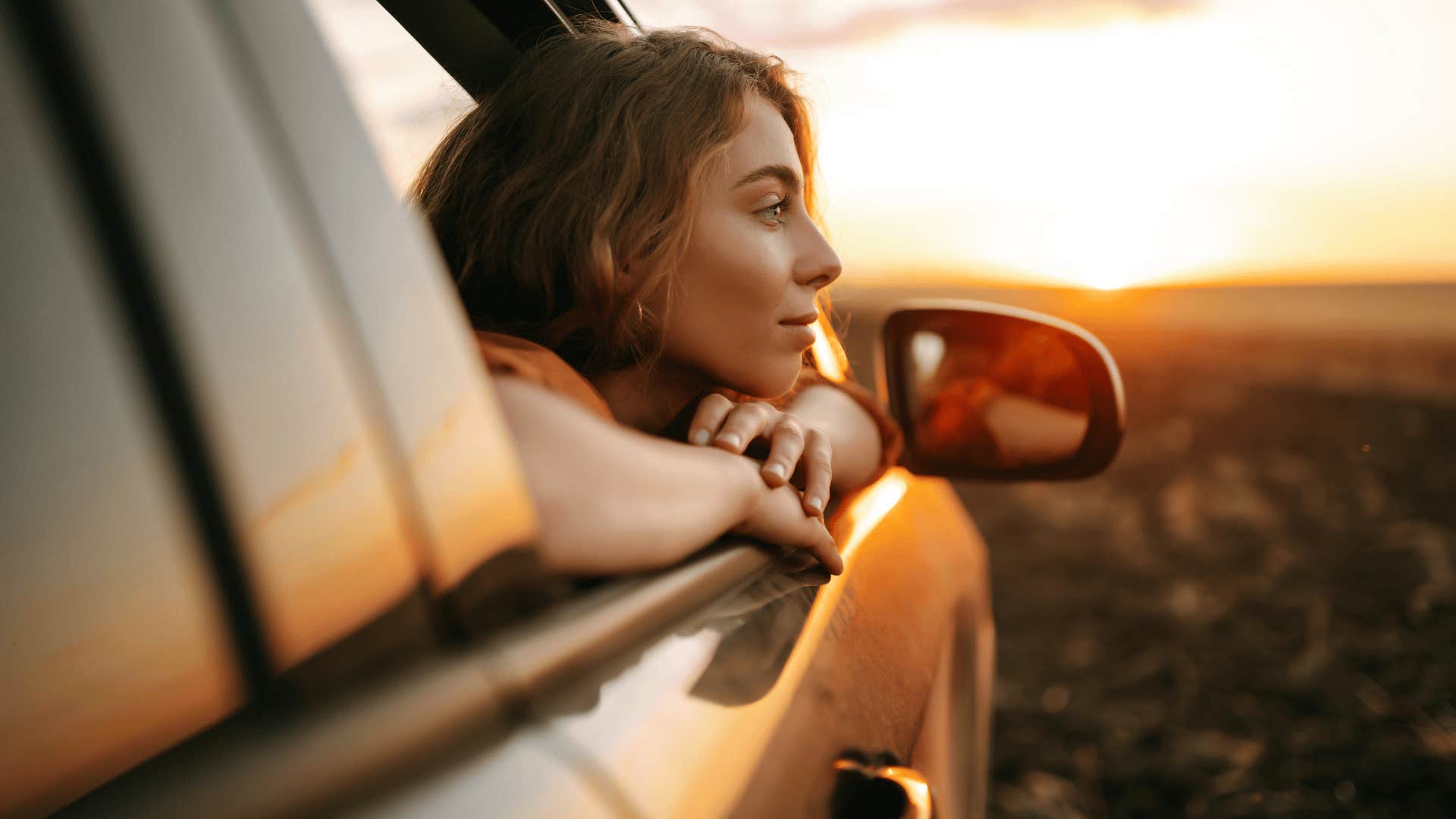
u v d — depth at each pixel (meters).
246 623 0.42
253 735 0.41
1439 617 4.60
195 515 0.41
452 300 0.63
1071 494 7.70
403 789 0.45
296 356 0.48
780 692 0.78
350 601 0.47
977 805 1.82
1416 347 27.42
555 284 1.19
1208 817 2.95
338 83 0.59
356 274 0.55
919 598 1.32
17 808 0.33
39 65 0.40
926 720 1.16
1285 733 3.45
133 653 0.37
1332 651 4.21
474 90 1.52
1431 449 9.56
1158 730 3.51
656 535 0.78
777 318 1.18
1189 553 5.95
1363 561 5.64
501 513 0.61
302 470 0.46
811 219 1.33
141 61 0.44
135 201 0.42
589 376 1.24
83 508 0.37
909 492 1.64
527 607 0.62
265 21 0.54
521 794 0.49
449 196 1.29
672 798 0.57
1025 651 4.36
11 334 0.37
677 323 1.17
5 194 0.37
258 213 0.49
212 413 0.43
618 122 1.13
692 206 1.13
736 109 1.14
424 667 0.51
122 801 0.35
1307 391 14.95
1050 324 1.65
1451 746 3.31
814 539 1.03
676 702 0.65
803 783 0.73
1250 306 69.81
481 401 0.62
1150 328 40.41
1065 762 3.28
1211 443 10.16
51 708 0.35
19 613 0.34
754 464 1.00
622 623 0.69
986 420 1.68
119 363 0.40
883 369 1.69
